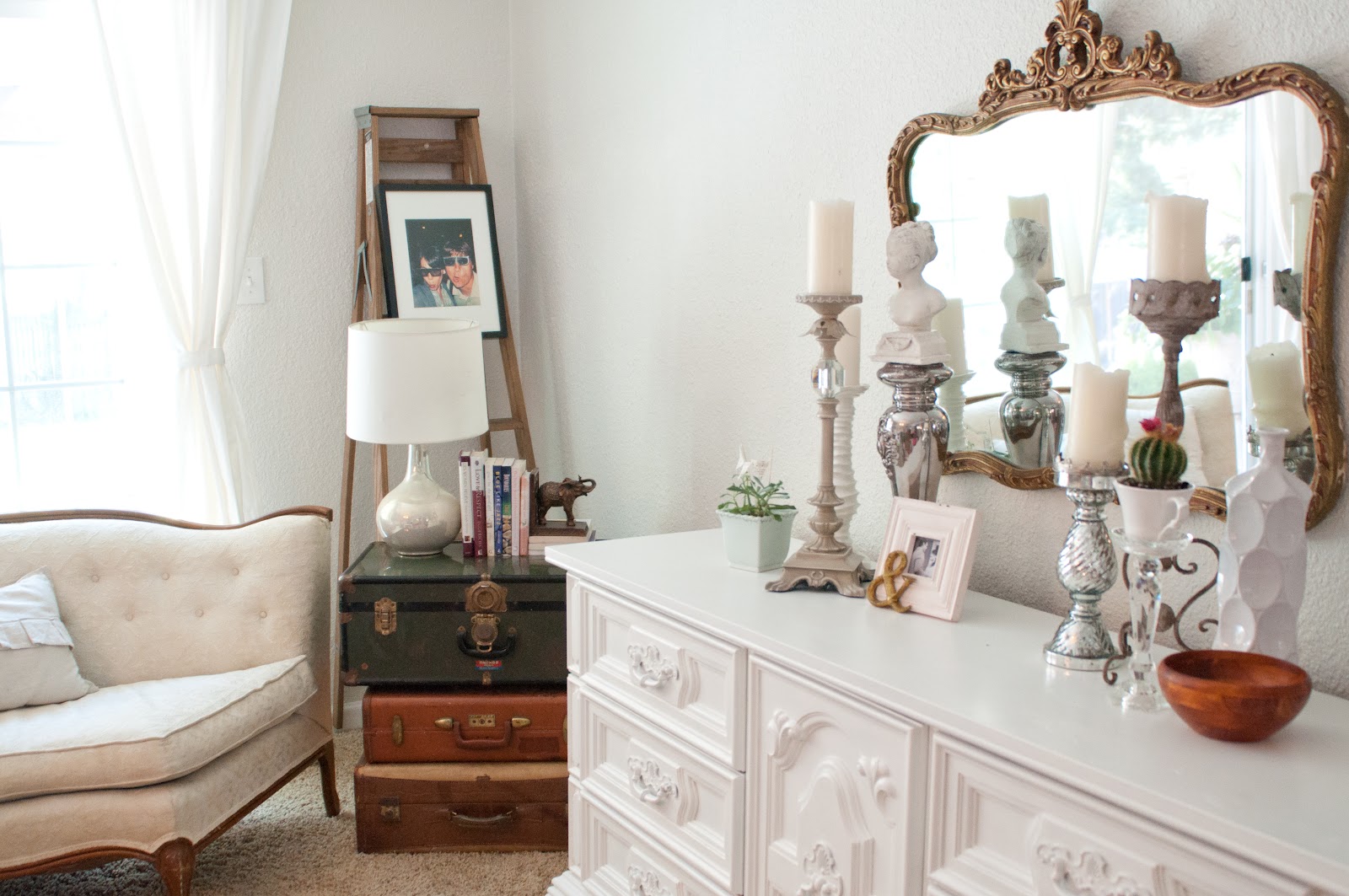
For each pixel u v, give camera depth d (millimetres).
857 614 1611
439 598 2385
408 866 2355
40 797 1988
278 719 2311
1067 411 1615
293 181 3027
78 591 2396
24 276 2826
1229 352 1394
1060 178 1592
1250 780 1053
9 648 2180
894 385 1720
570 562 1979
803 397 2203
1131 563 1252
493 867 2350
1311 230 1283
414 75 3141
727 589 1753
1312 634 1376
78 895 2250
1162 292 1408
